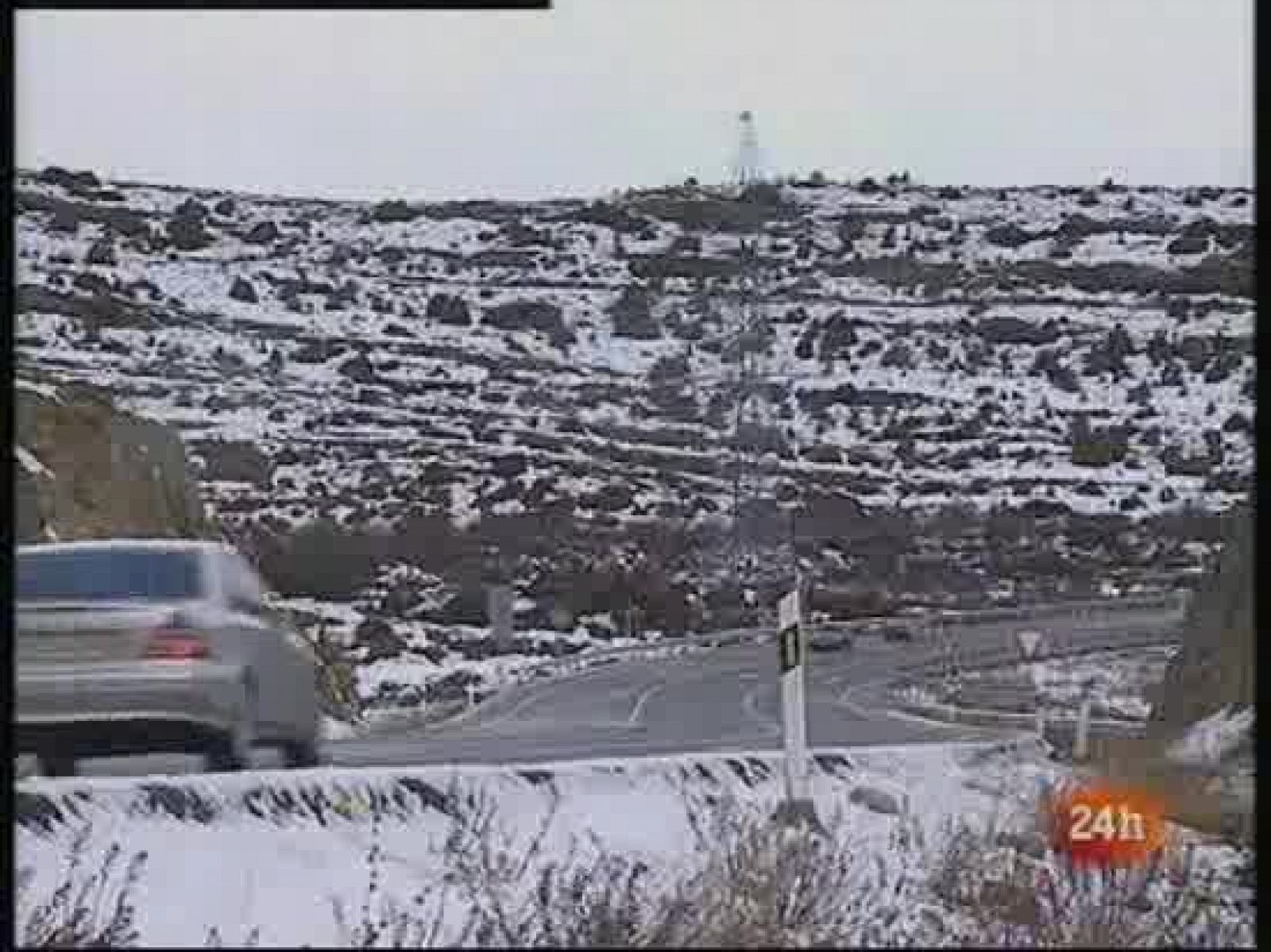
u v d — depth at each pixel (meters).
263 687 67.62
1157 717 101.56
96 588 63.25
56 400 180.25
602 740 124.88
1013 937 42.69
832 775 68.81
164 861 46.12
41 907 40.38
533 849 46.81
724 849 48.12
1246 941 43.56
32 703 61.94
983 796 69.75
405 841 51.31
